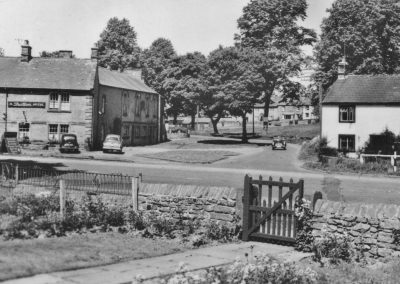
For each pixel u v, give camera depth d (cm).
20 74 5103
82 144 5000
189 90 8856
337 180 2880
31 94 4975
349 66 6150
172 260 1212
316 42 7344
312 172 3509
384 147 4612
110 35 8738
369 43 5928
